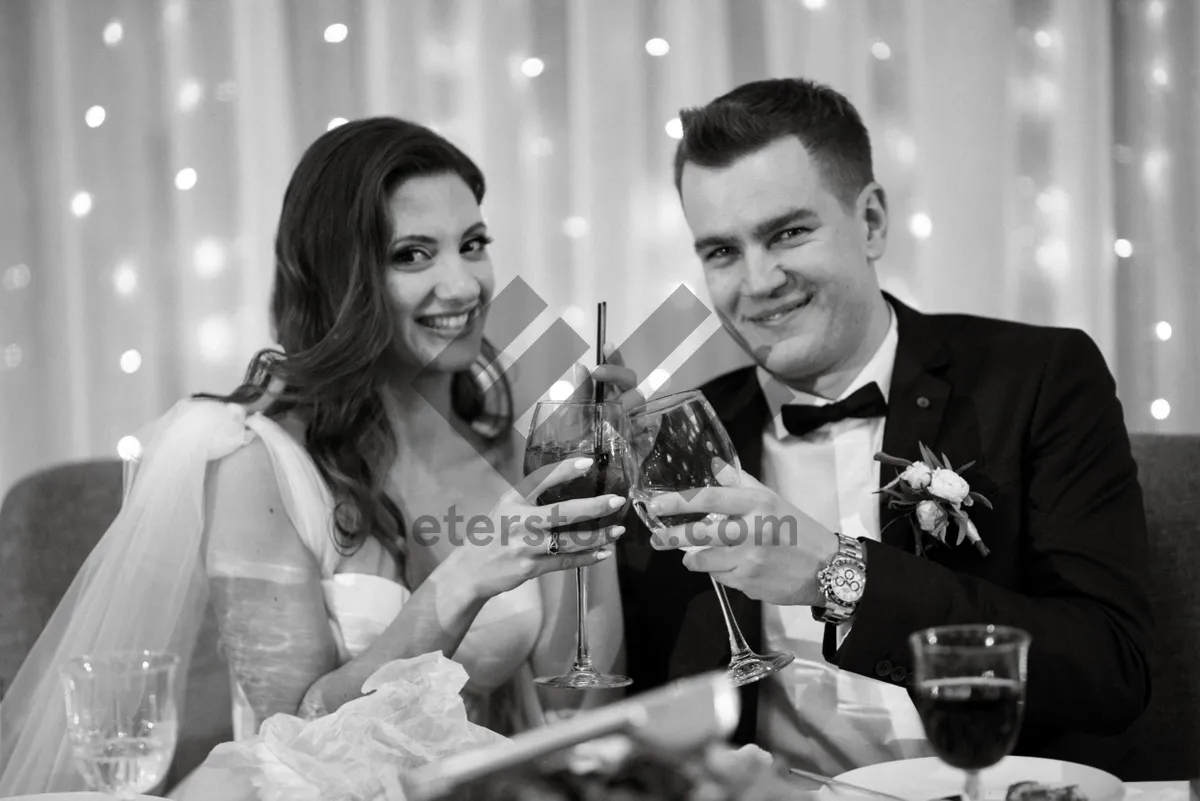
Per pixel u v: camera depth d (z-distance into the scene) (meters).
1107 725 1.65
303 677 1.76
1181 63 2.90
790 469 1.96
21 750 1.76
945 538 1.77
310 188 1.87
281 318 1.94
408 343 1.91
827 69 2.80
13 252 2.89
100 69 2.88
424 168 1.87
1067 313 2.86
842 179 1.85
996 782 1.17
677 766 0.79
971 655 0.96
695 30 2.81
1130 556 1.75
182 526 1.81
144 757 1.14
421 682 1.23
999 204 2.82
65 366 2.89
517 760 0.80
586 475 1.44
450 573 1.65
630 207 2.83
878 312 1.96
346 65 2.85
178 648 1.84
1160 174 2.91
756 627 1.84
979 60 2.81
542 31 2.86
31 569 2.04
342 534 1.85
